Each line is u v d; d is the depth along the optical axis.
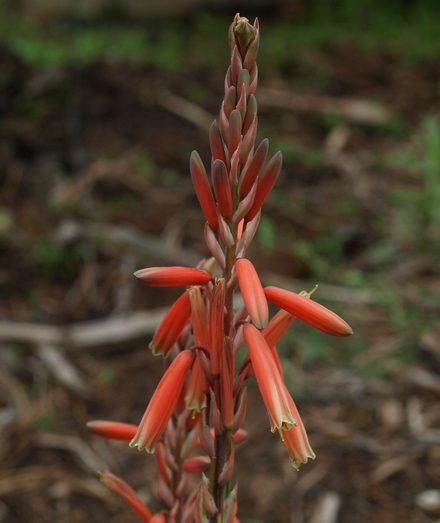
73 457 0.81
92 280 1.12
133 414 0.88
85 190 1.32
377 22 2.67
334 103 1.77
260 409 0.89
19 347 0.97
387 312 1.08
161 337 0.40
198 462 0.42
